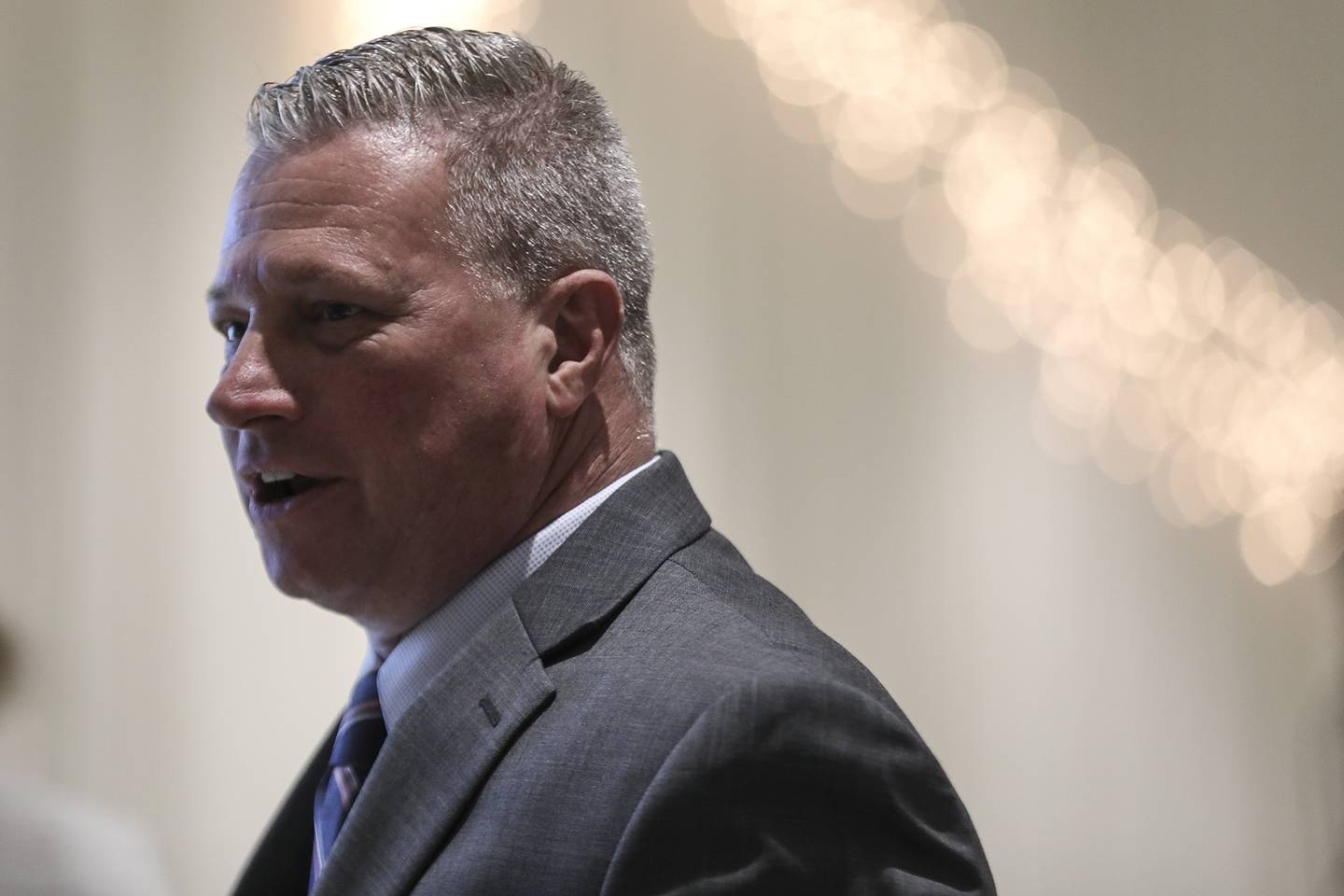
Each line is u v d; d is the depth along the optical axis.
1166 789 10.83
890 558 10.03
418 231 3.25
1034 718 10.45
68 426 7.47
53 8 7.60
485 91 3.42
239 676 7.77
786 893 2.67
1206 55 11.54
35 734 7.25
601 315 3.46
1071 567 10.66
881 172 10.20
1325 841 11.13
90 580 7.46
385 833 3.03
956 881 2.79
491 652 3.17
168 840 7.49
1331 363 11.59
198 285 7.83
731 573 3.42
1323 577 11.44
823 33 10.03
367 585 3.33
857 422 10.01
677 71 9.57
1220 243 11.41
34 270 7.45
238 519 7.86
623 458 3.51
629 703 2.96
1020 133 10.70
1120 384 10.98
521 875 2.82
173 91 7.84
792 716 2.76
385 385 3.20
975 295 10.48
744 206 9.74
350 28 8.24
